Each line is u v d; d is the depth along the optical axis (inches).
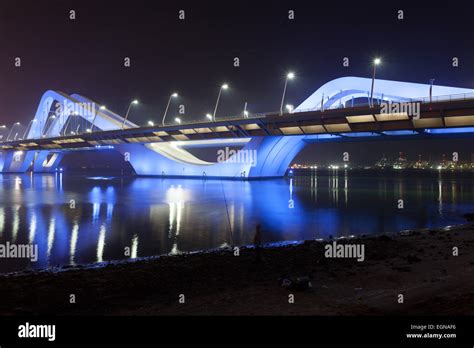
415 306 270.8
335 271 412.8
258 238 470.3
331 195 1829.5
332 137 2807.6
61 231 853.2
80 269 478.3
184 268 444.1
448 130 2140.7
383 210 1233.4
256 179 3157.0
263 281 382.9
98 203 1448.1
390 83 2534.5
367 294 314.8
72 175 4852.4
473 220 987.3
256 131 2854.3
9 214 1135.6
